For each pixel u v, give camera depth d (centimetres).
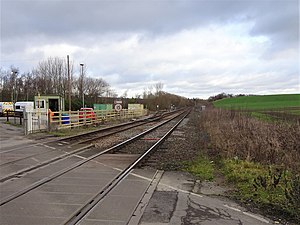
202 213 630
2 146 1616
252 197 734
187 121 4700
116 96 9469
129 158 1298
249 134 1421
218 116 3106
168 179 927
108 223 562
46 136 2127
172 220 588
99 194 743
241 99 10594
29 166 1081
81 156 1332
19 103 5109
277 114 2461
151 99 11581
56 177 919
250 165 1048
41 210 628
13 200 692
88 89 7700
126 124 3897
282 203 668
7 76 8556
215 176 980
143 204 675
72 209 634
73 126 2886
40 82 7056
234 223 582
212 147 1597
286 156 1071
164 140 2092
